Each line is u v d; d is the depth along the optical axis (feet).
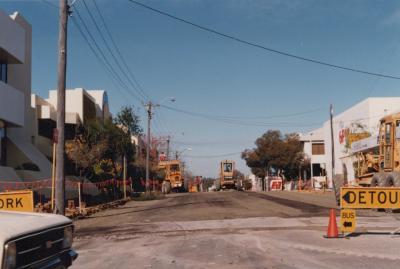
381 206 45.47
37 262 17.19
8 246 15.55
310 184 217.15
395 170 77.97
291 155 253.24
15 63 96.63
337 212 71.10
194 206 90.02
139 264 34.04
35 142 117.70
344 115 192.95
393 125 78.69
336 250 38.06
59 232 18.85
